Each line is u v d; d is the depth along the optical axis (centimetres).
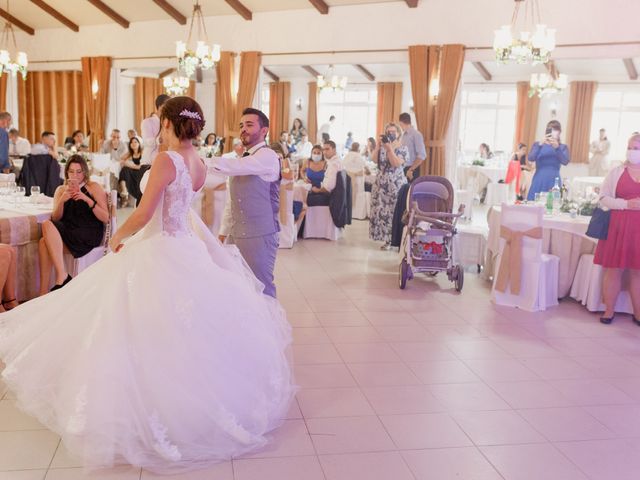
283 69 1691
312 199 803
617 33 759
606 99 1468
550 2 784
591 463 271
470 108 1587
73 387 245
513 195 1219
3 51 989
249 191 354
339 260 687
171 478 242
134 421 244
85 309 260
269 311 316
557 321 484
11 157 949
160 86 1677
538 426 304
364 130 1739
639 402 337
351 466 259
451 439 287
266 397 281
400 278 566
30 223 438
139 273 255
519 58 671
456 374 368
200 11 1006
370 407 318
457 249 589
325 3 914
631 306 507
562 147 728
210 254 298
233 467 253
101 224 474
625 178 464
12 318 279
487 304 527
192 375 251
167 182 260
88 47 1152
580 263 535
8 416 288
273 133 1786
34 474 241
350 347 408
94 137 1155
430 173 869
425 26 858
